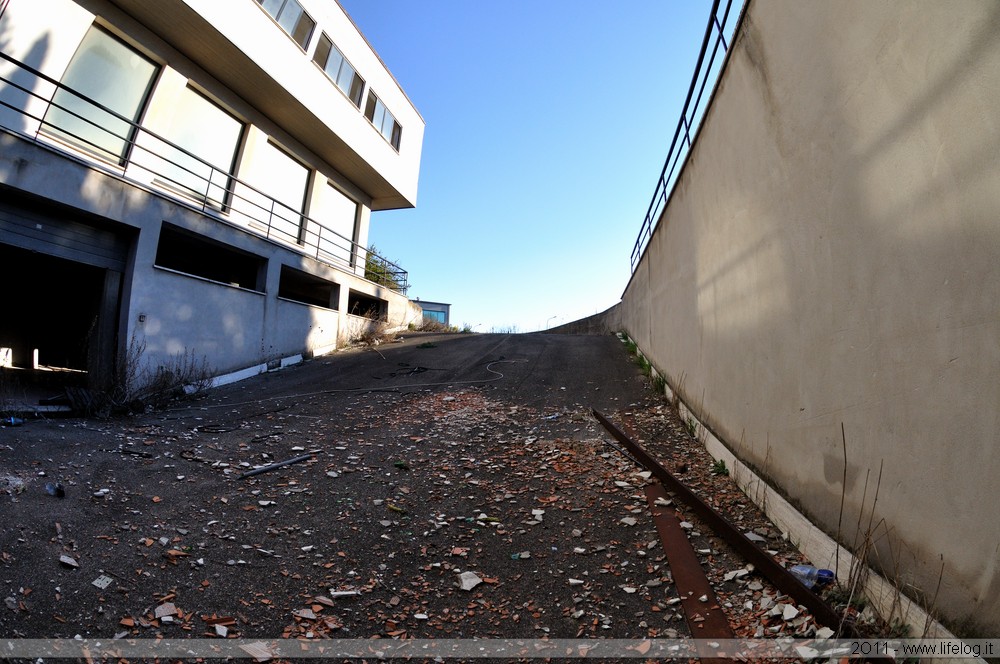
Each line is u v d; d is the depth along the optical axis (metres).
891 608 2.88
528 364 13.40
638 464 6.28
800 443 4.13
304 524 4.83
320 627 3.41
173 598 3.57
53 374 10.53
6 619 3.10
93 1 10.22
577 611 3.60
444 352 15.43
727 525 4.27
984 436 2.27
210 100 13.32
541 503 5.40
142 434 7.07
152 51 11.46
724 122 5.91
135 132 11.18
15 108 7.89
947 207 2.45
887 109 2.88
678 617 3.47
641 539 4.54
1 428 6.22
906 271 2.78
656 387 10.25
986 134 2.19
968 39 2.25
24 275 9.86
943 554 2.54
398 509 5.21
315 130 15.84
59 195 8.36
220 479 5.71
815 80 3.71
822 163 3.66
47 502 4.52
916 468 2.74
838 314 3.51
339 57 16.36
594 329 26.39
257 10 12.59
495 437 7.70
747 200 5.22
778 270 4.52
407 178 21.39
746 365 5.37
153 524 4.52
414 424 8.40
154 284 9.95
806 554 3.92
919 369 2.70
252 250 12.64
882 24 2.88
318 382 11.64
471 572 4.12
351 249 19.98
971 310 2.32
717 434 6.46
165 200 10.24
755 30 4.80
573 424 8.27
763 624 3.22
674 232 9.09
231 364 11.81
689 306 7.96
